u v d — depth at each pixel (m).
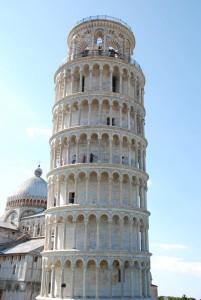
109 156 53.47
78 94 57.72
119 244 49.03
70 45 69.06
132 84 62.12
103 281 47.16
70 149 55.94
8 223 113.81
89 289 46.56
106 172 52.22
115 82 61.44
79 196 52.09
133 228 51.75
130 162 54.94
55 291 48.91
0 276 88.88
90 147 55.03
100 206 49.75
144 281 50.09
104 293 46.59
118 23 66.00
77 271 47.75
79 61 60.22
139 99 62.94
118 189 52.75
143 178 56.44
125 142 56.47
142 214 53.53
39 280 83.56
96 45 65.62
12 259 88.38
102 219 50.28
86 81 60.03
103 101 57.19
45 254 51.50
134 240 51.28
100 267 47.59
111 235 48.75
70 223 50.84
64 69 62.16
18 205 116.06
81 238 49.47
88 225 49.94
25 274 81.38
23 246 92.88
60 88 62.81
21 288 80.62
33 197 116.50
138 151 58.09
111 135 54.53
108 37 64.94
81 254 47.34
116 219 50.84
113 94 57.41
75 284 47.06
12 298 82.31
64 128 58.50
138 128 60.50
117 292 47.28
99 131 54.41
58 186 53.69
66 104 58.94
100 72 58.84
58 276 49.38
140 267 49.53
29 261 83.38
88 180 51.91
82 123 57.09
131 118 59.53
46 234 53.69
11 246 98.69
